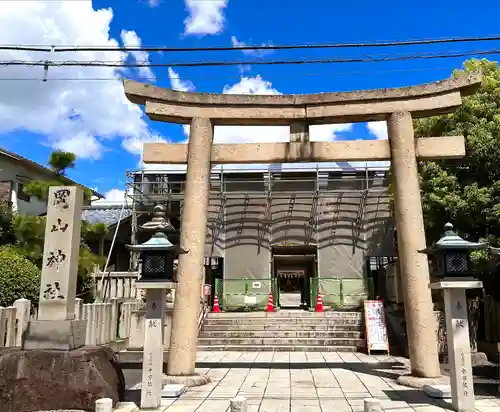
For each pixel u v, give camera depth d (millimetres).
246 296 20453
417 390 9266
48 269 8172
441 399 8484
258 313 18297
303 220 22062
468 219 13086
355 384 9914
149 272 8508
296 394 8961
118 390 7906
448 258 8133
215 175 22469
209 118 11438
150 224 9273
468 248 8039
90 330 12750
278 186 22250
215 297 19938
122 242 25281
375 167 21562
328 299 20062
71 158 16969
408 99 11156
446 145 10969
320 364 12672
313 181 22109
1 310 10062
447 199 13172
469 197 12758
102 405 6461
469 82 10781
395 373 11172
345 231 21875
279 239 21984
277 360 13398
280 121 11594
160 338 8195
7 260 13531
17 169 21938
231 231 22219
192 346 10336
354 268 21500
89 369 7430
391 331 16094
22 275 13172
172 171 22422
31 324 7848
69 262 8188
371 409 6262
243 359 13578
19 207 21750
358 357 14086
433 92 10984
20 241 16062
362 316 17609
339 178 21953
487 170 13172
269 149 11367
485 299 14938
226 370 11688
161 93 11336
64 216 8414
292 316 17938
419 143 11062
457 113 13984
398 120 11031
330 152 11258
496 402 8312
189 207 10977
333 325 16781
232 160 11383
